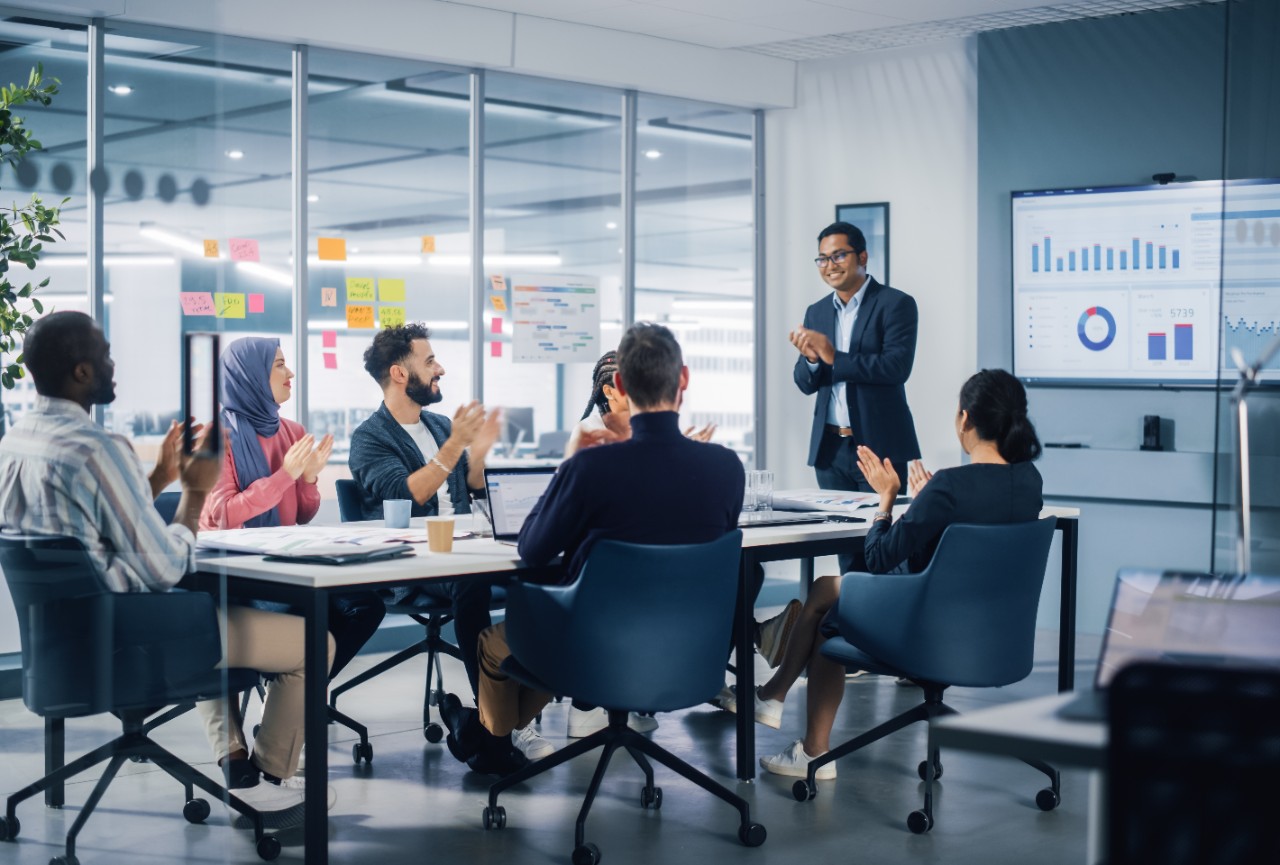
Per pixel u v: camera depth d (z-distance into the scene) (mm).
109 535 2646
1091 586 6230
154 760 2688
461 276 6551
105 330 2646
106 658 2654
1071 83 6277
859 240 5723
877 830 3439
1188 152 5961
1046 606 6367
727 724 4547
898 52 6973
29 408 2633
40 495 2631
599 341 7070
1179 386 5977
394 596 4285
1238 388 3652
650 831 3426
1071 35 6270
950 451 6789
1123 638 1922
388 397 4398
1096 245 6180
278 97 5941
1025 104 6414
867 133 7113
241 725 3393
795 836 3389
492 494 3613
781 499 4457
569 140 6922
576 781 3873
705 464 3211
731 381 7547
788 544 3764
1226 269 3738
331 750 4223
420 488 4031
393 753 4188
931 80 6844
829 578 3977
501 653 3527
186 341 2699
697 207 7402
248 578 2988
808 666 4012
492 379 6684
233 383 4086
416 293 6406
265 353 4137
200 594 2723
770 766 3939
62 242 2646
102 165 2658
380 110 6250
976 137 6672
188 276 2707
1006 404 3543
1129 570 1964
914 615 3453
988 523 3498
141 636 2670
